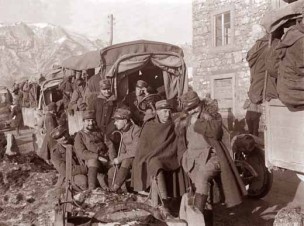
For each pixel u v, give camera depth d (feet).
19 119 58.95
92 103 28.89
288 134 13.53
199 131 15.31
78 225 14.78
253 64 15.69
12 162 30.71
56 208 15.71
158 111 17.81
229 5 59.62
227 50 60.49
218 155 15.15
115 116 20.86
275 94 14.19
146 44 32.53
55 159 23.66
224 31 61.82
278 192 22.49
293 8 12.71
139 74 36.40
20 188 24.79
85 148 22.43
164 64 32.99
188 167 15.90
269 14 14.07
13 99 96.32
